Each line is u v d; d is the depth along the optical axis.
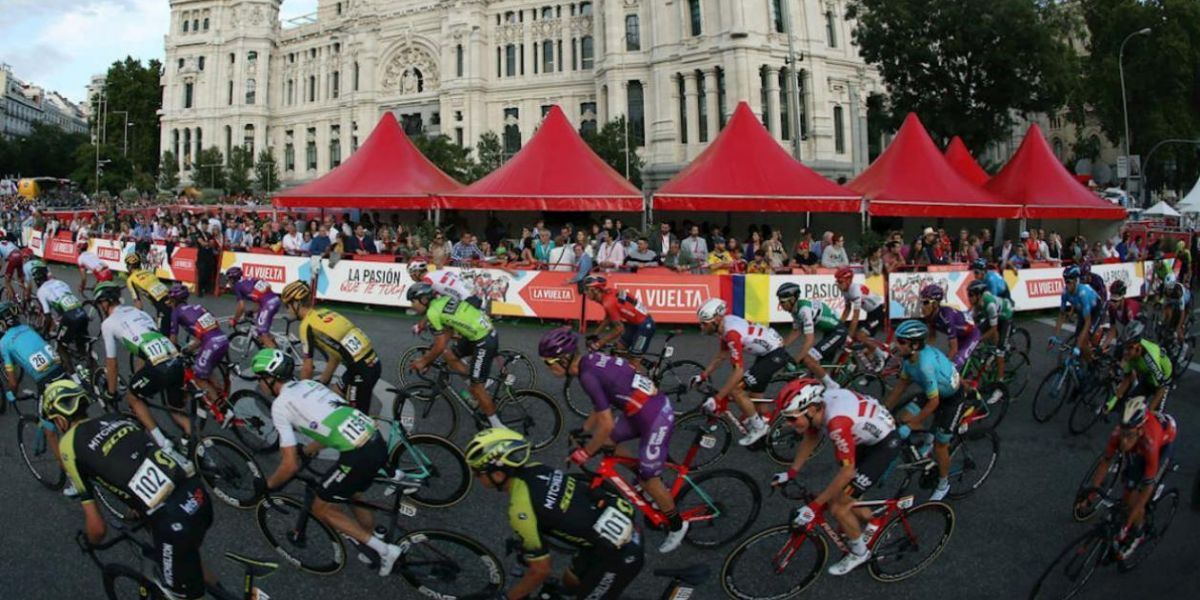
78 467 3.96
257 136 81.12
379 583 4.92
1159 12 42.97
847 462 4.44
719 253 15.99
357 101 75.00
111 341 6.73
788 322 13.62
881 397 8.85
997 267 15.66
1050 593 4.50
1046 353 12.03
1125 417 4.72
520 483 3.71
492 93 68.88
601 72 58.12
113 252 21.98
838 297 13.73
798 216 24.39
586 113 65.56
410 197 21.19
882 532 4.79
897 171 21.47
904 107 31.48
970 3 27.83
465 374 7.38
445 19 69.75
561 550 4.09
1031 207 21.41
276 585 4.86
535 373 8.62
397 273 15.24
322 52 78.88
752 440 6.81
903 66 30.30
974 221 24.86
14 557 5.18
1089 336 8.59
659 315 13.49
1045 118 72.50
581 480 4.36
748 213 24.50
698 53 51.19
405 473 5.72
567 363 5.77
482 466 3.65
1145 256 21.41
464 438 7.46
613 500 3.72
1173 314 9.86
